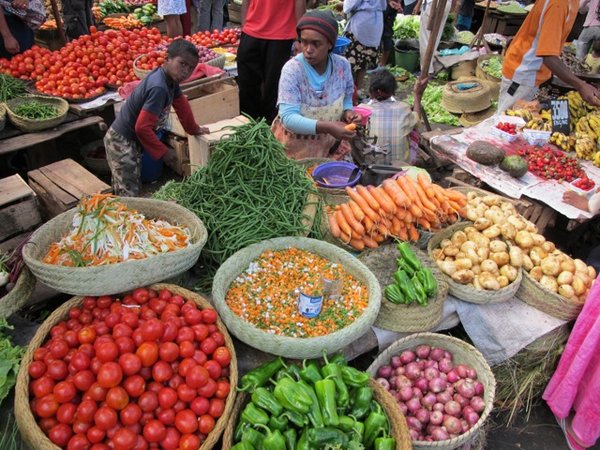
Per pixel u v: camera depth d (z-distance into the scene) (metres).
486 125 4.94
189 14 7.37
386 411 2.29
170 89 3.90
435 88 7.46
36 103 4.64
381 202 3.07
